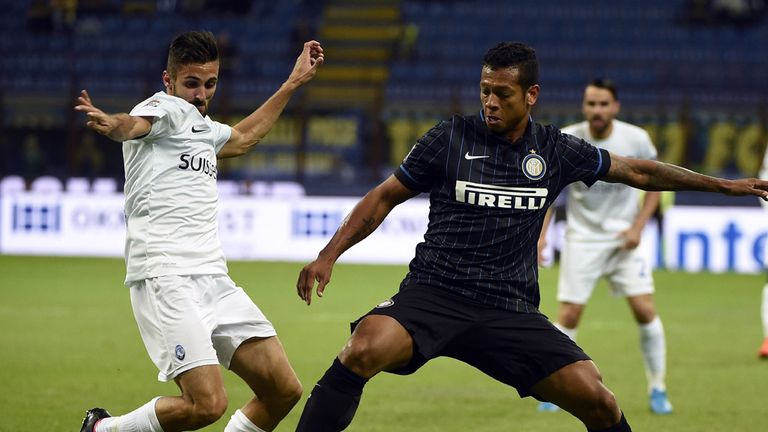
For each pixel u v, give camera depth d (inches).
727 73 3166.8
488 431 999.0
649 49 3592.5
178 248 711.1
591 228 1126.4
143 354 1417.3
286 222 2726.4
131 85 3161.9
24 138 3014.3
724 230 2630.4
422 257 721.0
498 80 687.1
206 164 733.3
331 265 715.4
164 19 3695.9
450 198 708.7
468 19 3732.8
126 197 729.0
